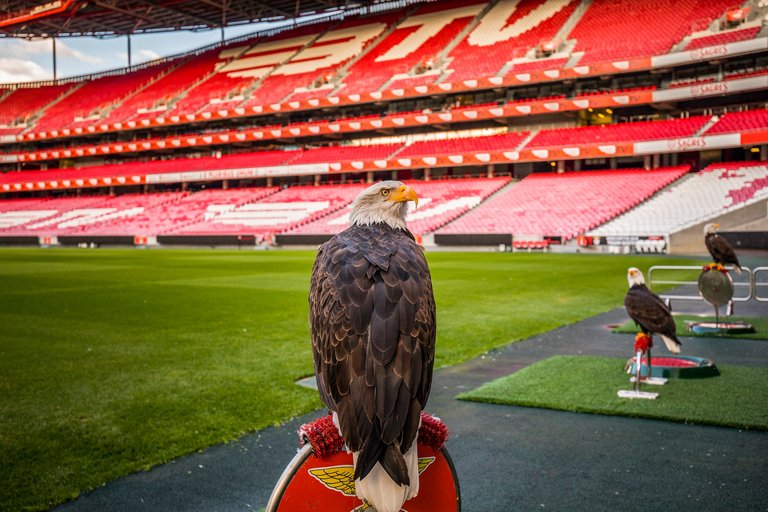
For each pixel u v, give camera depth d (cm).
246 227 4678
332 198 4859
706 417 488
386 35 5566
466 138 4622
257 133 5153
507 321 1043
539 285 1639
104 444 461
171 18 6397
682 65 3884
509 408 541
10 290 1620
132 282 1839
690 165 3925
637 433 464
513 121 4603
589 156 3884
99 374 689
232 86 5750
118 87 6706
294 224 4581
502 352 798
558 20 4697
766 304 1238
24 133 6238
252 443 464
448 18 5403
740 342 838
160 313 1187
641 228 3356
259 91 5469
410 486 161
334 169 4791
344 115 5178
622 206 3584
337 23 6128
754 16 3784
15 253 3866
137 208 5572
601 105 3903
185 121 5403
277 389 618
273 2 6000
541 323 1022
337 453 184
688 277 1803
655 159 3984
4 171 6844
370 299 172
